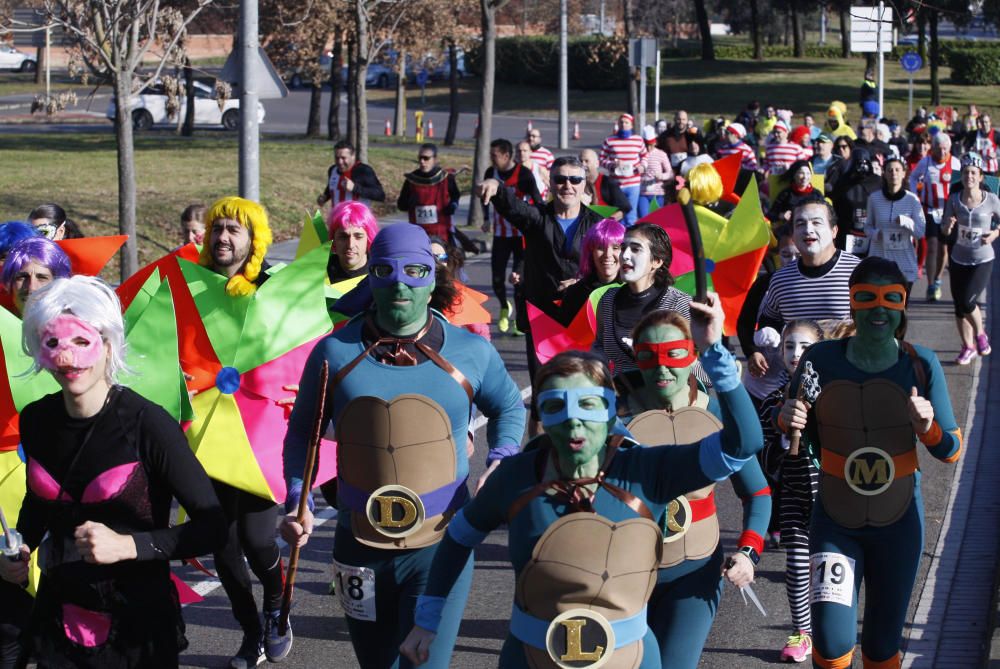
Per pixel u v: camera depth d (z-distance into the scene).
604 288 7.50
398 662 5.27
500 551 8.48
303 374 5.30
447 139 43.06
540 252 9.88
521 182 15.62
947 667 6.43
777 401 6.73
